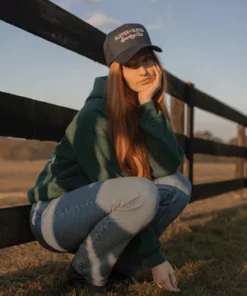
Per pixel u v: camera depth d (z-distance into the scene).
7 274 2.53
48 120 2.40
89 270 2.00
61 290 2.16
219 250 3.18
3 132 2.06
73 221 1.92
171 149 2.06
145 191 1.84
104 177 1.95
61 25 2.42
